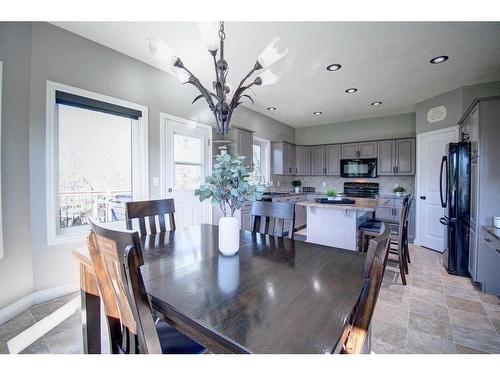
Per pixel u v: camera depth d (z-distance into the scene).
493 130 2.31
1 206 1.86
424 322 1.89
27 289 2.03
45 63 2.13
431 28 2.21
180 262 1.22
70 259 2.30
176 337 1.05
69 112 2.40
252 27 2.18
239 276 1.05
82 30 2.26
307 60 2.79
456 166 2.82
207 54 2.64
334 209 3.02
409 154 4.73
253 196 1.36
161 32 2.27
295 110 4.84
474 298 2.28
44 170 2.14
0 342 1.60
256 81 1.58
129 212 1.84
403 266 2.71
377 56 2.70
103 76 2.51
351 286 0.95
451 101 3.68
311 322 0.71
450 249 2.88
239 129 4.18
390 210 4.62
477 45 2.48
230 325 0.70
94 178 2.60
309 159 6.07
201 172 3.63
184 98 3.38
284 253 1.37
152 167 3.00
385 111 4.86
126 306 0.83
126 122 2.84
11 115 1.93
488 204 2.34
